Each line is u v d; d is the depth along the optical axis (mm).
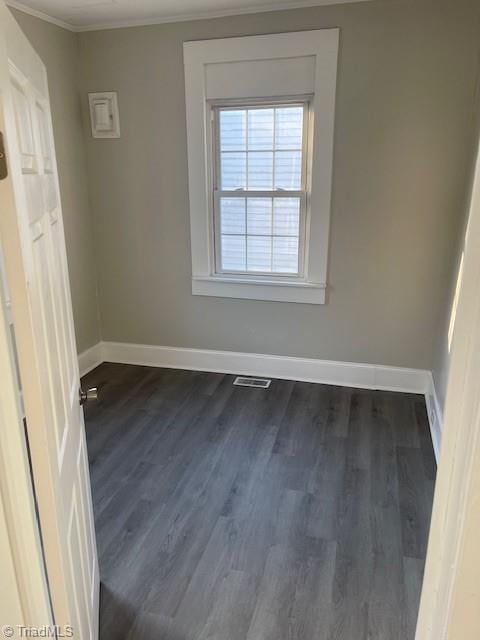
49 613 994
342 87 2908
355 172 3035
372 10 2752
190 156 3258
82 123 3410
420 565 1902
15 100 896
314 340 3439
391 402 3203
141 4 2795
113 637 1611
